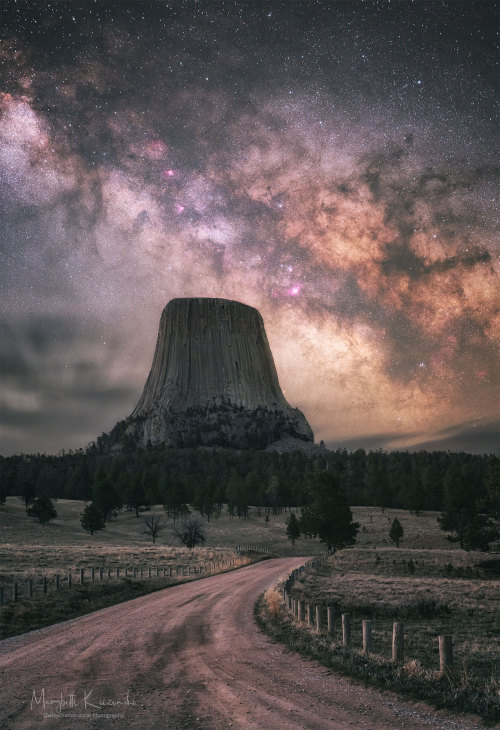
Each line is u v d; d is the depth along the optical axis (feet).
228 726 26.40
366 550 217.97
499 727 25.62
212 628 58.13
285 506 472.44
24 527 315.17
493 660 48.32
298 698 31.17
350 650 42.04
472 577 154.51
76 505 466.70
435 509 430.61
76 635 56.34
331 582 124.57
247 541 331.57
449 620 79.92
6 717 28.68
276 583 109.50
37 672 39.01
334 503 224.94
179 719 27.61
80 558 146.82
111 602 88.12
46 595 83.51
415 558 184.55
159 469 634.84
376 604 91.20
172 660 42.19
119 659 43.01
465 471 445.37
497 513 281.54
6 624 63.72
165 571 138.21
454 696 29.96
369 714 28.04
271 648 46.37
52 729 26.48
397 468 579.89
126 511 454.81
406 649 54.60
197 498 426.51
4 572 104.06
